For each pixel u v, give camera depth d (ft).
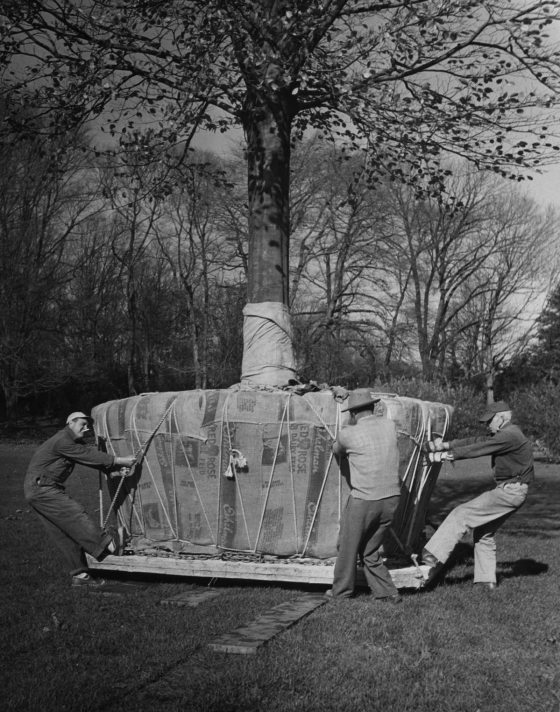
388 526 22.47
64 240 117.80
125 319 140.67
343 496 24.72
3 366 114.32
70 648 18.11
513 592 24.30
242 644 17.97
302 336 121.70
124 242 133.80
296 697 15.29
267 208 30.12
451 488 59.93
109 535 24.58
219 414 25.27
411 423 25.64
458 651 18.26
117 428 26.99
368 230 126.21
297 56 28.22
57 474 24.70
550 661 17.74
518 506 24.44
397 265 139.03
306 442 24.77
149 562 25.18
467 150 31.76
